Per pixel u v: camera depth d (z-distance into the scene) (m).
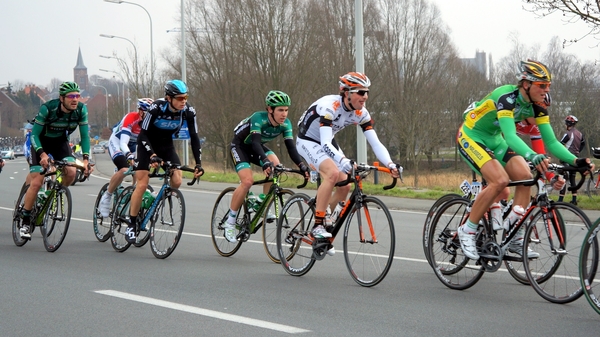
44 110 7.83
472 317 4.74
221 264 7.03
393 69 37.12
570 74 29.64
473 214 5.50
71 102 7.82
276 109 7.05
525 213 5.34
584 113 28.91
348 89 5.88
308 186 16.98
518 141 5.19
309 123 6.25
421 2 37.78
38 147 7.78
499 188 5.38
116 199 8.48
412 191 15.16
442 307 5.05
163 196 7.45
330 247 6.18
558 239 5.12
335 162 6.18
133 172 8.39
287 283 6.01
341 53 36.56
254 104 36.41
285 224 6.59
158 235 7.46
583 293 4.92
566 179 5.23
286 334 4.31
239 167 7.38
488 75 41.03
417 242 8.42
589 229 4.71
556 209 5.17
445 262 5.86
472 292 5.61
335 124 6.12
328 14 36.06
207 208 12.82
